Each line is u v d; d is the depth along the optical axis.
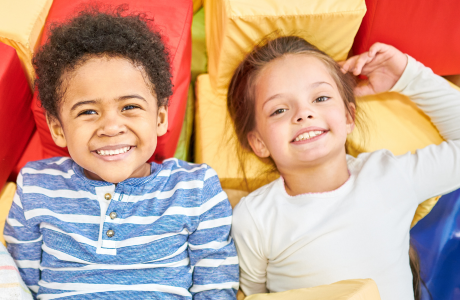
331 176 0.91
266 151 1.00
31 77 0.95
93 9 0.85
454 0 0.96
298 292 0.71
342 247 0.84
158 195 0.81
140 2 0.99
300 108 0.87
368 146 1.05
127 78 0.73
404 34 1.03
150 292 0.77
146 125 0.75
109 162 0.75
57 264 0.78
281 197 0.92
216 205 0.84
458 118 1.03
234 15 0.94
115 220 0.76
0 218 0.93
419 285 1.00
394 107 1.11
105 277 0.76
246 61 0.99
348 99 1.01
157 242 0.78
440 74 1.13
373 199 0.88
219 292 0.81
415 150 1.05
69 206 0.79
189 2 1.04
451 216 1.05
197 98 1.15
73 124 0.73
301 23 0.98
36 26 0.93
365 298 0.60
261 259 0.89
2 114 0.86
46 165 0.85
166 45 0.91
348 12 0.97
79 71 0.72
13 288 0.68
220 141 1.07
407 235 0.90
